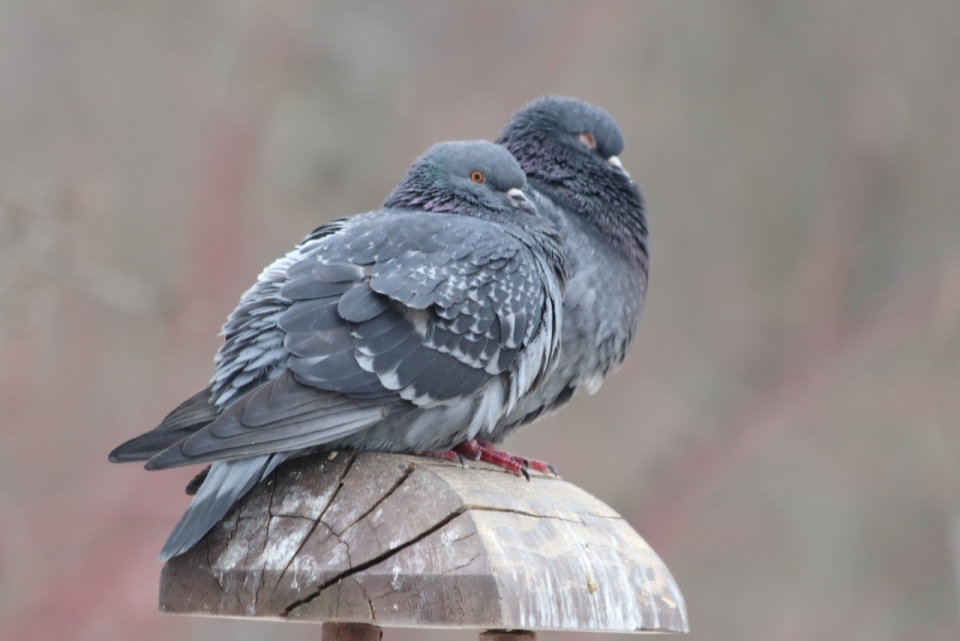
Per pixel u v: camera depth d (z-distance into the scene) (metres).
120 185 14.61
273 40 15.11
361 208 15.66
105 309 12.90
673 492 15.28
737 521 15.70
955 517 16.02
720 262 17.91
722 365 17.23
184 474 11.32
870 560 16.31
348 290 5.74
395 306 5.76
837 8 19.00
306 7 15.82
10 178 12.35
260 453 5.13
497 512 5.22
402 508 5.17
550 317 6.28
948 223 18.48
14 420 11.98
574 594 5.25
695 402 16.50
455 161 7.05
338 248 5.96
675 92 18.11
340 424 5.40
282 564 5.19
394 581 5.02
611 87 17.41
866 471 16.11
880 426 16.17
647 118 17.72
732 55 18.66
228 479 5.10
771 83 18.72
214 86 15.22
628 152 17.48
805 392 16.08
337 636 5.31
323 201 15.61
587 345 7.83
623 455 15.62
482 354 5.91
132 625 10.66
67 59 15.26
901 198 18.61
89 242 12.11
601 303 7.89
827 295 17.48
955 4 18.78
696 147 18.14
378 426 5.73
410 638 13.37
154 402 12.05
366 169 15.80
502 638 5.55
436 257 6.00
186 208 14.09
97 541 11.00
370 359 5.58
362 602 5.05
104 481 11.48
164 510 11.16
